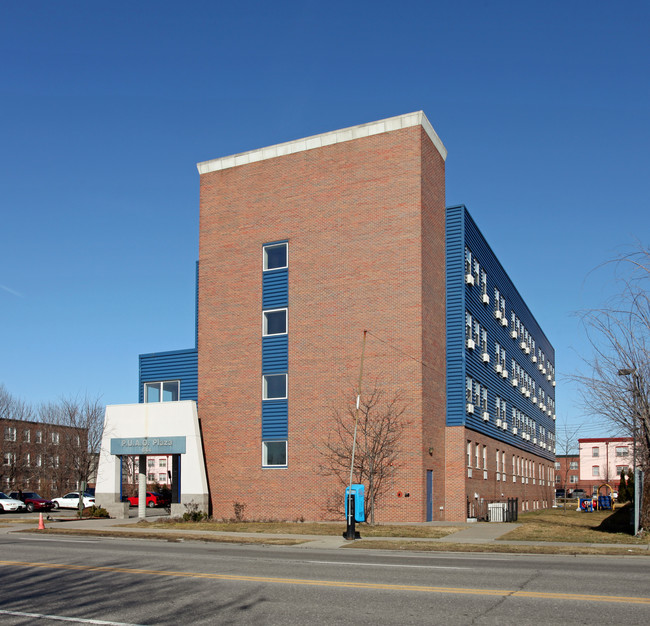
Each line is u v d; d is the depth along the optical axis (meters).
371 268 32.78
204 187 38.03
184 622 9.64
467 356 35.56
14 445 73.44
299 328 34.00
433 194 34.28
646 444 24.38
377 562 16.36
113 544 22.56
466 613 10.01
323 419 32.75
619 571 14.63
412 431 30.81
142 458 36.28
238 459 34.72
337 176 34.28
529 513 49.22
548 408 71.81
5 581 13.75
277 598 11.31
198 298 38.69
